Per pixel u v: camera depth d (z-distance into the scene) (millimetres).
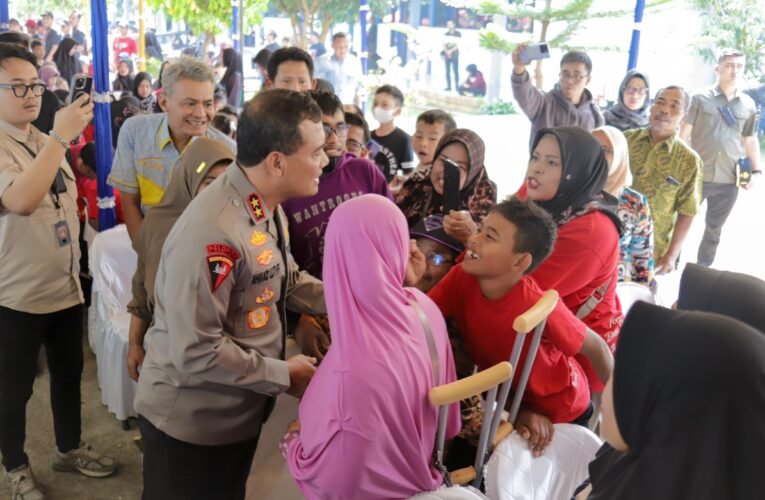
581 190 1831
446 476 1370
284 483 1989
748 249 5762
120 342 2652
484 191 2172
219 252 1383
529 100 4066
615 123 4113
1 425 2211
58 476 2482
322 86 3430
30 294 2133
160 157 2527
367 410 1156
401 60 11273
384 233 1184
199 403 1522
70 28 9305
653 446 860
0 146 2002
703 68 9438
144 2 8938
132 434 2773
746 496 798
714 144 4676
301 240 2027
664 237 3355
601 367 1613
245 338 1528
